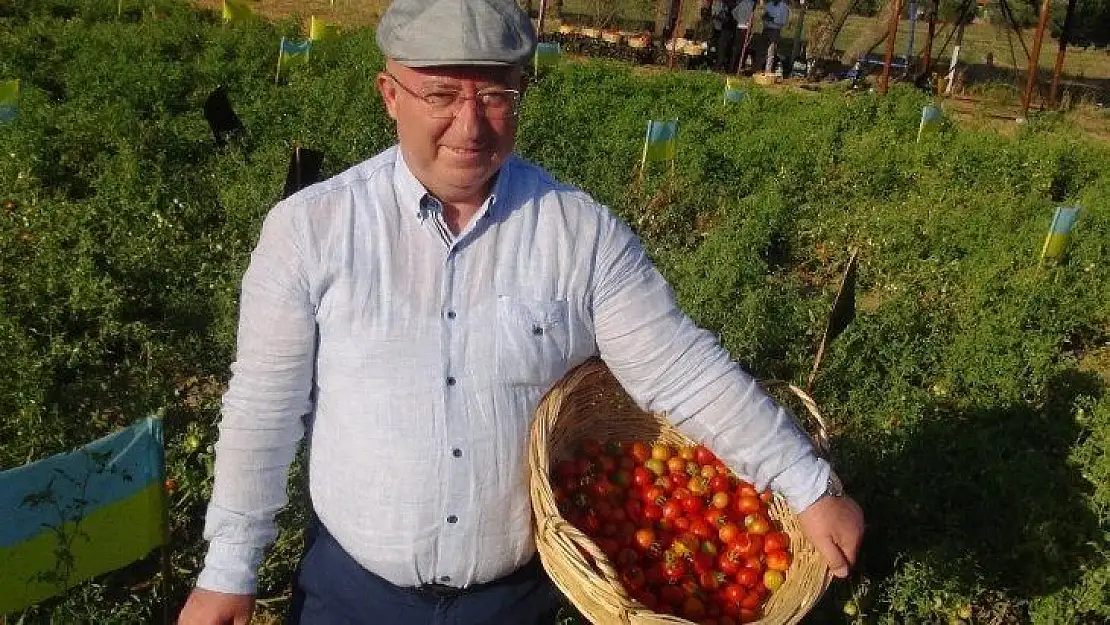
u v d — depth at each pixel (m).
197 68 11.61
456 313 2.18
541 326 2.22
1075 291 7.58
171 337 5.79
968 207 9.48
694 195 9.05
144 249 6.52
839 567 2.34
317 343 2.25
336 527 2.35
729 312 6.38
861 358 6.07
